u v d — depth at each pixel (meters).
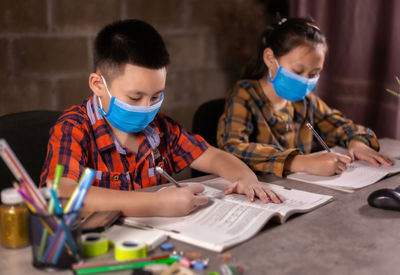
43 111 1.49
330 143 1.87
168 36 2.91
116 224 0.96
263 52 1.76
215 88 3.21
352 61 2.38
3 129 1.36
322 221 0.97
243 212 0.98
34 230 0.75
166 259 0.78
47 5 2.41
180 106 3.05
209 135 1.82
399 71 2.17
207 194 1.15
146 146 1.32
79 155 1.18
